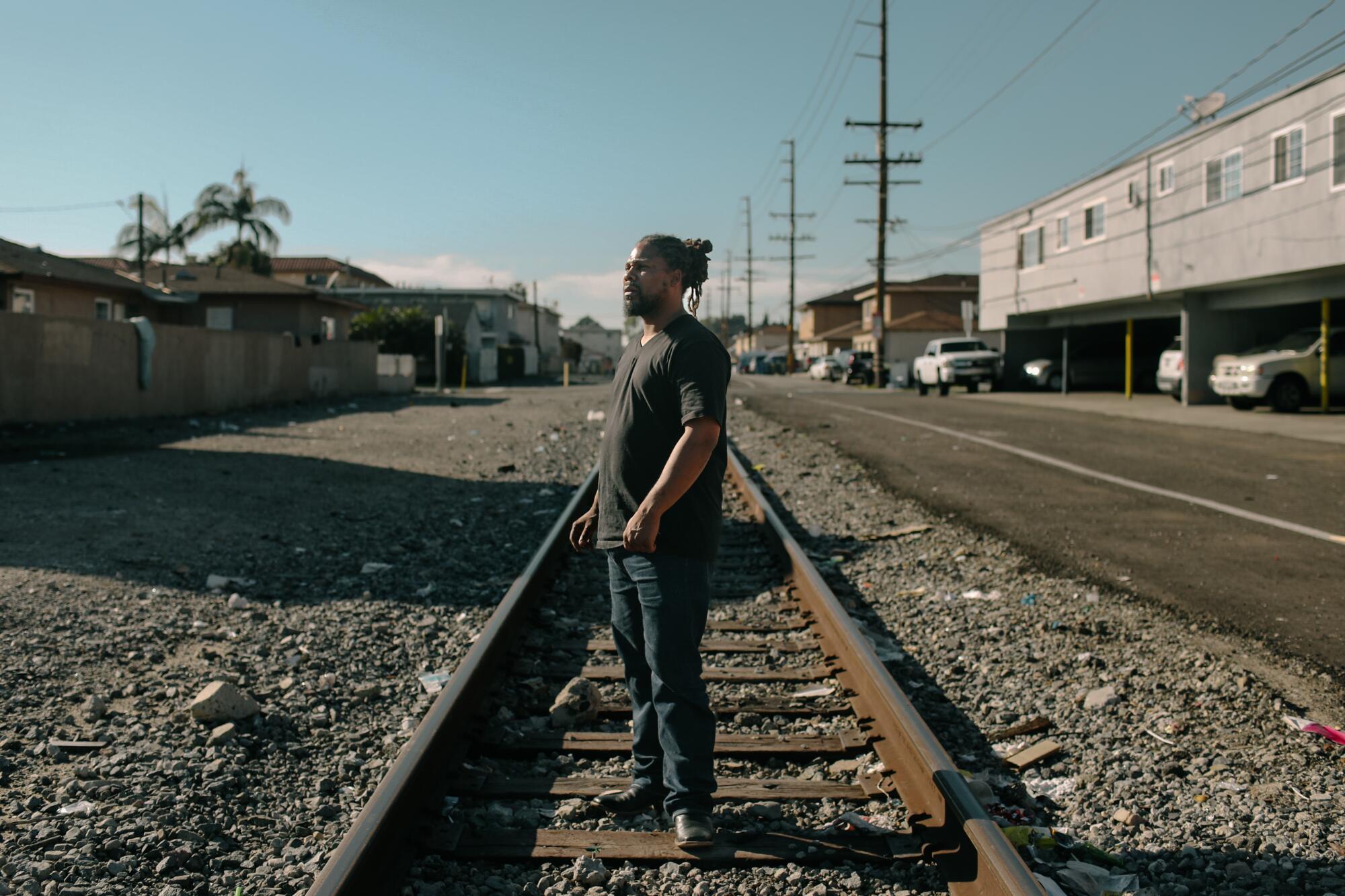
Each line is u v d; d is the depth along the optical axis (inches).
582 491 401.1
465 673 171.9
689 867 127.6
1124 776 160.7
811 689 198.4
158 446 586.9
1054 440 672.4
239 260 1875.0
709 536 131.4
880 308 1748.3
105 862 128.0
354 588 277.7
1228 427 751.1
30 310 1045.8
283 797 150.2
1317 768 161.9
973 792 143.7
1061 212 1247.5
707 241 133.0
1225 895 124.1
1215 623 240.8
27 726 172.4
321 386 1207.6
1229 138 880.3
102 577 272.7
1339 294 828.6
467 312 2294.5
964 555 325.4
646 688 141.3
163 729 174.4
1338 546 323.3
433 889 121.3
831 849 131.1
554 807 145.9
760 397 1362.0
